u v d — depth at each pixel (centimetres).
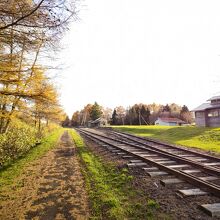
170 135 2609
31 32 487
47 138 2580
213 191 532
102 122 10725
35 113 875
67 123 14575
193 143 1781
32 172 873
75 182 713
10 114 746
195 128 2900
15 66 561
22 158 1208
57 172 863
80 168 923
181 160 925
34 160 1147
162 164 876
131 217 446
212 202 485
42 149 1595
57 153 1412
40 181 739
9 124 1258
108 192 597
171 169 730
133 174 767
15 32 486
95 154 1329
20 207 522
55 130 4900
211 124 3616
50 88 644
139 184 650
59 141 2403
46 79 623
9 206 530
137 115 10062
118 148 1418
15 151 1183
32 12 443
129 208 487
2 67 541
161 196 541
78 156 1270
